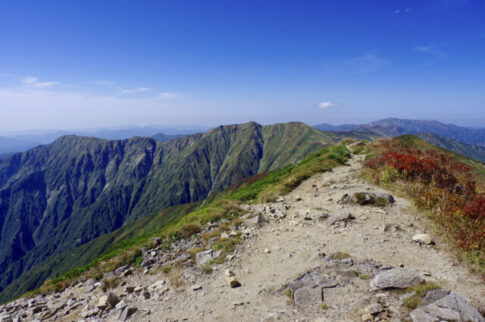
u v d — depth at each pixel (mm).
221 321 7020
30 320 8461
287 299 7500
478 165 30625
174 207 142875
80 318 8125
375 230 11047
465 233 9125
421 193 14070
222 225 13523
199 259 10609
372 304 6477
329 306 6852
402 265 8109
